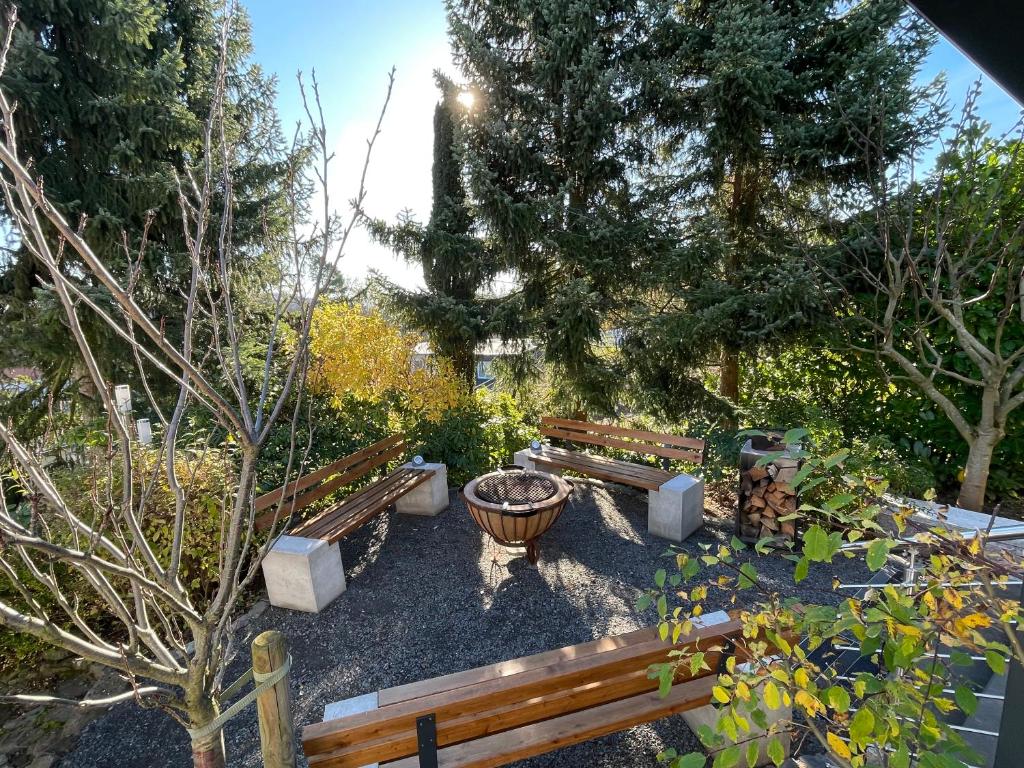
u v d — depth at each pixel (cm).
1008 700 122
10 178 440
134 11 449
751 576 143
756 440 398
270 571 316
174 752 220
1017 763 121
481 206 483
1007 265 340
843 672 218
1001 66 102
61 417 445
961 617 108
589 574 352
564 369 543
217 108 138
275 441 413
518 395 643
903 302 406
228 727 231
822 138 426
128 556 128
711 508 468
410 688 167
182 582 298
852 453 368
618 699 174
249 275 509
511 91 505
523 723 161
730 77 416
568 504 477
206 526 295
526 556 375
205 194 136
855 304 418
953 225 362
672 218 527
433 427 536
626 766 205
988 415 332
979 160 361
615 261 498
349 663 271
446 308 524
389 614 312
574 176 518
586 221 502
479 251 552
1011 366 372
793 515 131
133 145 465
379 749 142
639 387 534
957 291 327
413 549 394
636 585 338
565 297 484
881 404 447
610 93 452
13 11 99
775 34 403
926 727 105
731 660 132
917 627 109
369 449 427
